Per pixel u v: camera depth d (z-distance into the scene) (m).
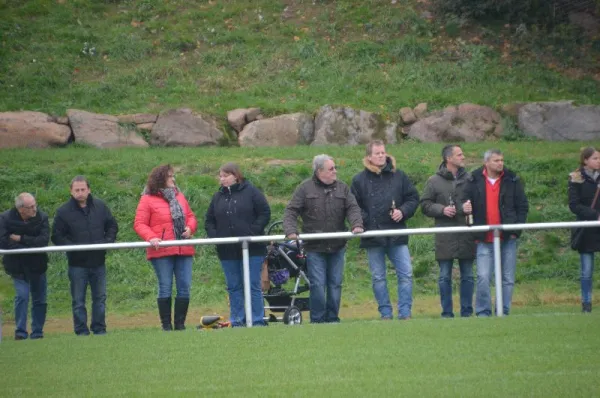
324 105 91.31
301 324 42.06
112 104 96.19
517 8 110.56
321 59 103.62
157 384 29.05
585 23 109.94
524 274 65.06
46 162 81.44
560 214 72.00
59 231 46.19
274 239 43.16
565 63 103.19
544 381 27.08
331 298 45.25
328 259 45.19
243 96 96.56
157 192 45.94
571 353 31.22
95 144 88.38
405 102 93.94
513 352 31.73
